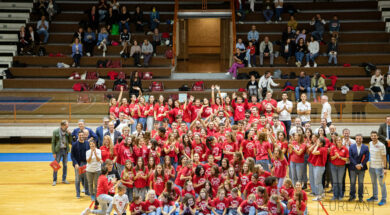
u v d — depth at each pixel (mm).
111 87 23125
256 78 22984
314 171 12359
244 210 10562
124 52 24656
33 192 13234
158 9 28000
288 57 24188
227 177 11297
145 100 19312
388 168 15562
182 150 13148
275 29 26422
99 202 10648
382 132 15141
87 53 24828
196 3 27844
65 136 14008
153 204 10516
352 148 12125
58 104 20109
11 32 25828
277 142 13102
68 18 27188
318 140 12070
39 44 25453
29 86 23562
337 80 22969
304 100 17125
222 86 23062
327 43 24609
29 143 21109
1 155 18297
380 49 25234
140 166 11555
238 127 14039
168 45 25672
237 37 25812
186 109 17172
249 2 27797
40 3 26703
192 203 10508
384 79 22781
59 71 24047
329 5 27500
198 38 32344
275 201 10227
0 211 11516
